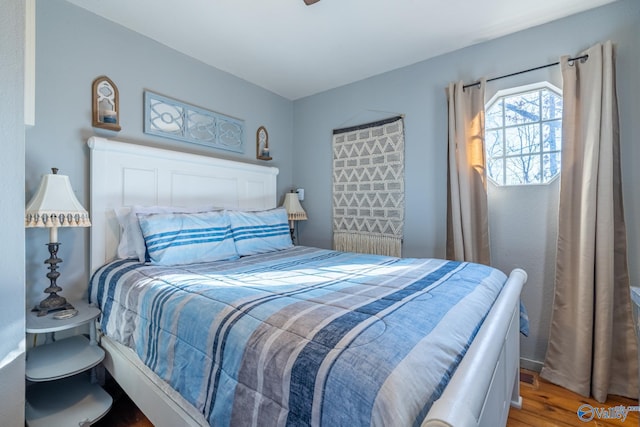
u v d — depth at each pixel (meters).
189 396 1.00
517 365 1.64
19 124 1.20
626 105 1.79
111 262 1.87
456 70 2.38
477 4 1.85
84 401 1.47
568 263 1.90
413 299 1.05
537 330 2.07
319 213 3.23
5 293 1.16
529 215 2.11
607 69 1.75
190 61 2.47
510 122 2.24
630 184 1.78
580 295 1.80
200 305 1.10
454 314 0.94
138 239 1.82
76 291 1.84
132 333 1.36
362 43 2.29
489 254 2.18
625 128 1.79
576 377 1.81
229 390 0.87
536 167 2.14
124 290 1.48
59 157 1.78
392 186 2.68
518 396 1.67
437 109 2.47
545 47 2.04
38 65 1.70
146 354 1.24
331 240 3.13
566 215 1.91
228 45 2.31
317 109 3.24
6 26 1.17
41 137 1.71
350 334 0.76
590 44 1.89
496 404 0.95
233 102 2.81
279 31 2.13
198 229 1.96
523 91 2.16
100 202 1.87
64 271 1.79
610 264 1.73
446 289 1.19
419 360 0.68
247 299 1.08
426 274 1.48
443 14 1.95
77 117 1.85
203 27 2.09
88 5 1.85
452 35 2.18
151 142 2.22
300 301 1.03
